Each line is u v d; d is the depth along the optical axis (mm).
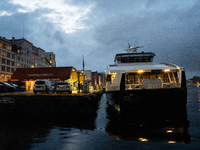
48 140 5691
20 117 11586
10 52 49312
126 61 16031
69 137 6027
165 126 7621
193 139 5527
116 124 8336
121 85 10266
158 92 10055
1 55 45125
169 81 12352
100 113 12992
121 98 10258
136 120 9250
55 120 9961
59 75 31094
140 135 6160
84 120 9750
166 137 5828
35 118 10969
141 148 4746
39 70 33188
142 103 10398
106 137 5977
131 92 10141
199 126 7520
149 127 7465
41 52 73438
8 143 5398
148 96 10203
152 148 4734
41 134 6523
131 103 10375
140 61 15922
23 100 12633
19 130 7289
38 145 5176
